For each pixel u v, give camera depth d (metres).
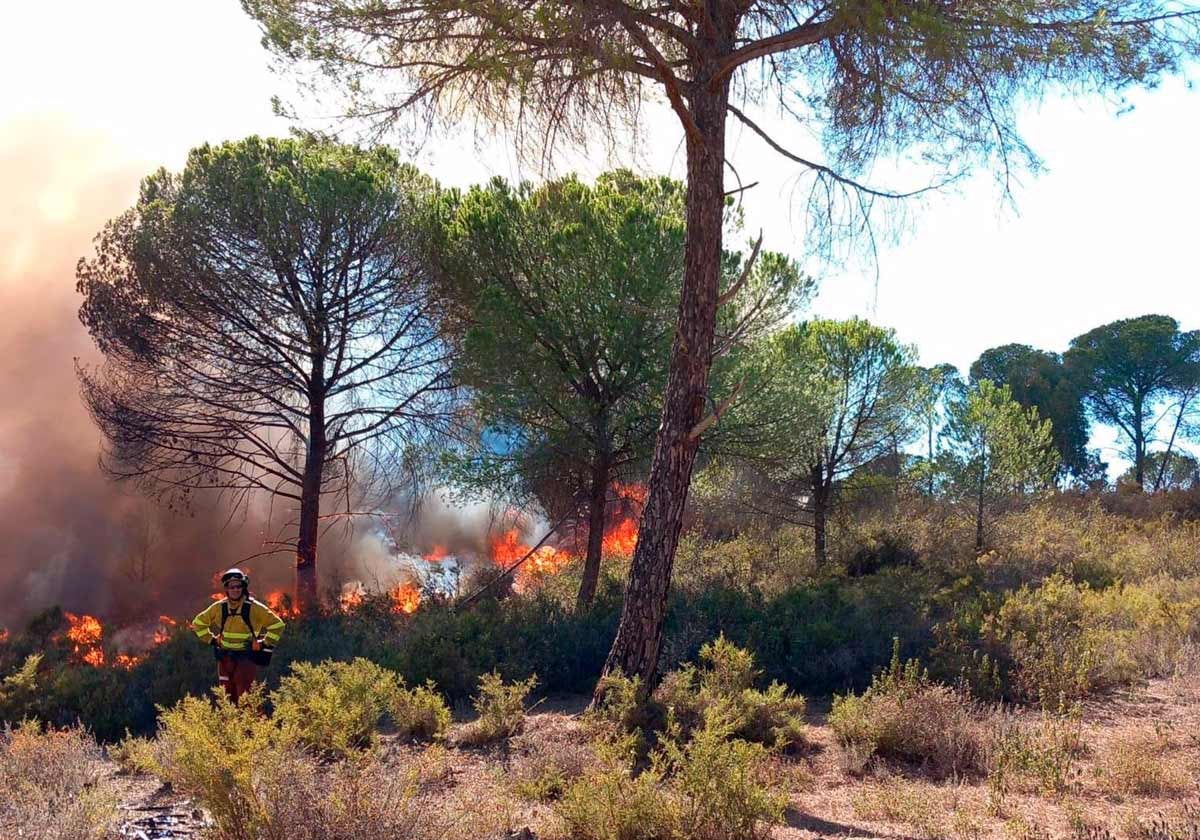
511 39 7.43
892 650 10.21
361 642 13.00
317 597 16.09
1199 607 11.53
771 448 14.91
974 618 10.62
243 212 15.37
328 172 15.54
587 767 6.21
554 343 13.89
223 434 17.44
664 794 5.02
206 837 4.26
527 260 14.16
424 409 17.14
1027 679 8.76
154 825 5.13
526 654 10.90
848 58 7.47
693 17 8.34
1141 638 10.48
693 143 8.34
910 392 19.17
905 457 20.94
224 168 15.85
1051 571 17.27
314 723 7.13
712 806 4.74
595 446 14.04
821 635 10.48
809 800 5.95
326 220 15.50
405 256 15.91
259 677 11.32
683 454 8.40
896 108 7.62
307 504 17.14
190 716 4.61
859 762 6.68
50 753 6.63
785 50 8.15
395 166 16.58
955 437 21.28
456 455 15.16
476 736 7.75
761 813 4.80
